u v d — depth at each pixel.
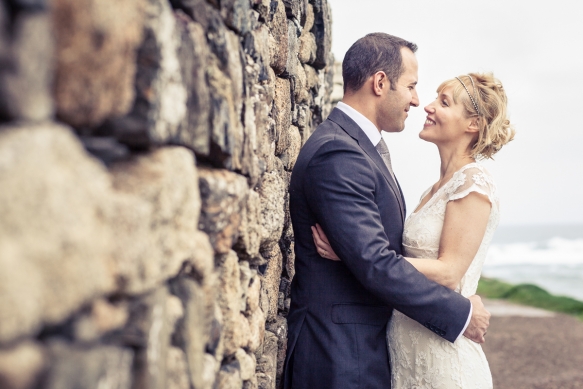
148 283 0.89
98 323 0.77
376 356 2.28
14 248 0.60
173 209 0.98
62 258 0.67
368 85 2.44
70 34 0.75
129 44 0.84
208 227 1.24
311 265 2.35
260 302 2.07
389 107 2.46
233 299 1.45
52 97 0.73
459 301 2.21
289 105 2.63
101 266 0.76
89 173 0.76
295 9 2.67
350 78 2.48
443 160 2.57
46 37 0.68
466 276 2.38
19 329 0.60
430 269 2.26
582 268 42.75
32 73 0.65
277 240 2.22
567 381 7.30
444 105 2.51
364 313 2.29
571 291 29.45
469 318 2.21
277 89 2.37
